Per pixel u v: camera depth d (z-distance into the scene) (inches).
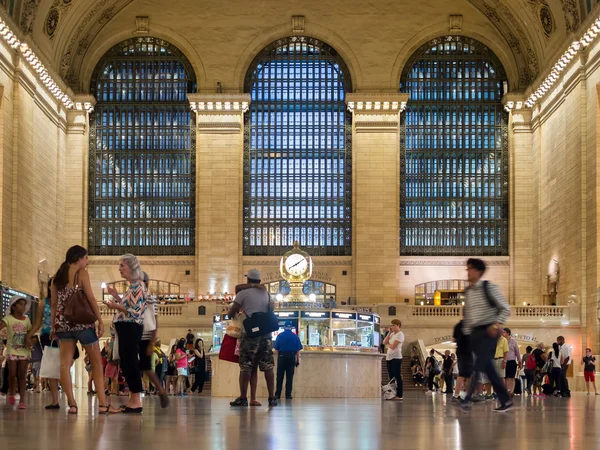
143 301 582.6
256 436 401.1
